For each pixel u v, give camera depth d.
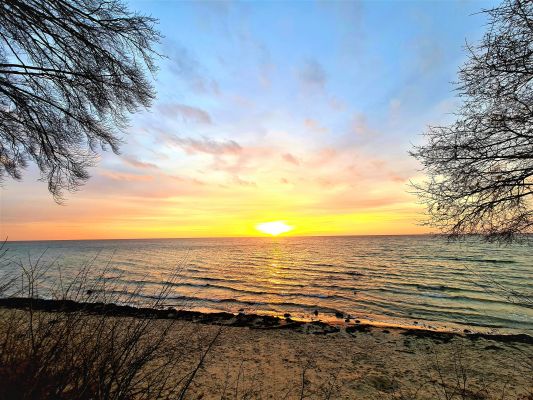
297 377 6.28
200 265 36.41
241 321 11.01
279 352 7.85
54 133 4.93
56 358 1.92
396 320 12.64
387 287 20.38
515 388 5.75
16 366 1.85
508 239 4.38
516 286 19.19
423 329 10.78
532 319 12.62
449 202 4.56
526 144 4.00
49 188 5.45
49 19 3.61
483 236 4.53
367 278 24.66
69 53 4.09
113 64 4.16
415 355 7.67
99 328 2.20
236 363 6.89
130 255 54.34
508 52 3.57
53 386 1.83
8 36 4.04
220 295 18.20
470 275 24.55
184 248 87.50
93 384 1.92
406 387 5.84
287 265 36.28
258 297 17.67
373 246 77.25
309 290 19.78
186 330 8.44
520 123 3.93
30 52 4.22
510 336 9.30
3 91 4.24
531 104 3.85
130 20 3.95
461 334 9.60
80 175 5.40
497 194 4.26
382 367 6.87
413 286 20.50
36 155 5.23
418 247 67.00
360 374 6.47
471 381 6.09
